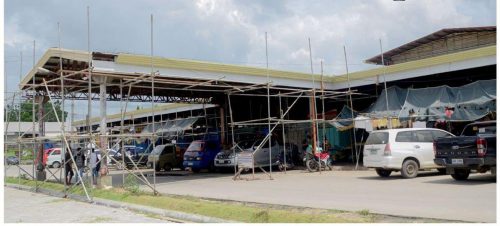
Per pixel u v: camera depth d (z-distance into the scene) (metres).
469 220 7.95
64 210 11.71
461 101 18.50
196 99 28.08
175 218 9.88
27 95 20.81
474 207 9.21
